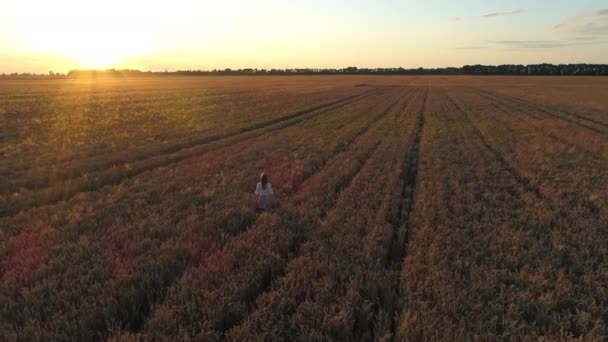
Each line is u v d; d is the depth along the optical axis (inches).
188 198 435.2
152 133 940.6
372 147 767.1
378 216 366.3
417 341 196.9
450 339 193.5
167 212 388.8
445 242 318.0
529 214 390.6
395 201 424.2
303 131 973.8
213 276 258.1
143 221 360.5
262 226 346.6
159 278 251.9
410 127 1054.4
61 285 250.5
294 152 706.2
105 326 212.1
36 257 284.2
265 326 205.3
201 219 374.0
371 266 273.4
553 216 378.0
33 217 382.0
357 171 597.3
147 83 4670.3
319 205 415.2
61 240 321.1
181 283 246.2
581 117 1331.2
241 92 2716.5
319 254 291.4
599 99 2183.8
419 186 489.7
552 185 500.1
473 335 199.8
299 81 5034.5
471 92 2869.1
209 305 222.7
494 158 668.1
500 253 292.5
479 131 1000.2
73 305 220.7
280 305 223.1
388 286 245.6
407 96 2427.4
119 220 366.3
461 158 663.8
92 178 540.7
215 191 469.1
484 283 250.7
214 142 824.9
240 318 219.6
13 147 753.6
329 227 344.8
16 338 191.9
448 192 461.4
